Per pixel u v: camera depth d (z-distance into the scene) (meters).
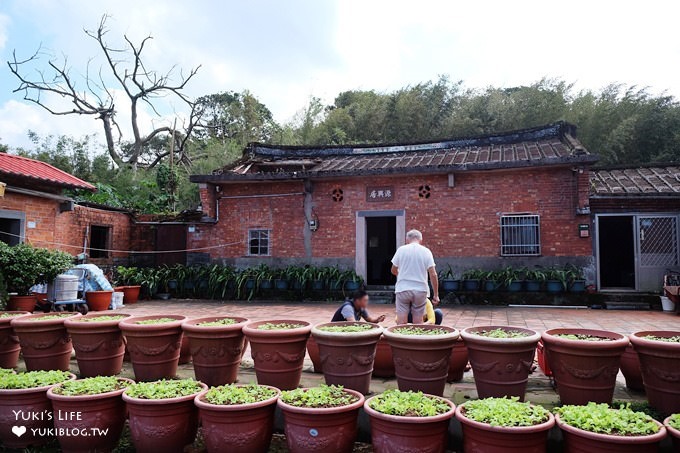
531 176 10.24
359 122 22.62
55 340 4.13
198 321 3.98
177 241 12.79
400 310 4.57
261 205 11.97
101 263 11.76
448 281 10.16
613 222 12.62
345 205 11.40
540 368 4.20
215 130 27.94
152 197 16.38
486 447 2.46
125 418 3.30
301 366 3.70
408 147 13.72
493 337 3.22
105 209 12.16
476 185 10.59
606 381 3.01
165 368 3.87
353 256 11.30
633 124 15.96
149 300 11.33
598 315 8.45
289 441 2.83
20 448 3.27
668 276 9.24
